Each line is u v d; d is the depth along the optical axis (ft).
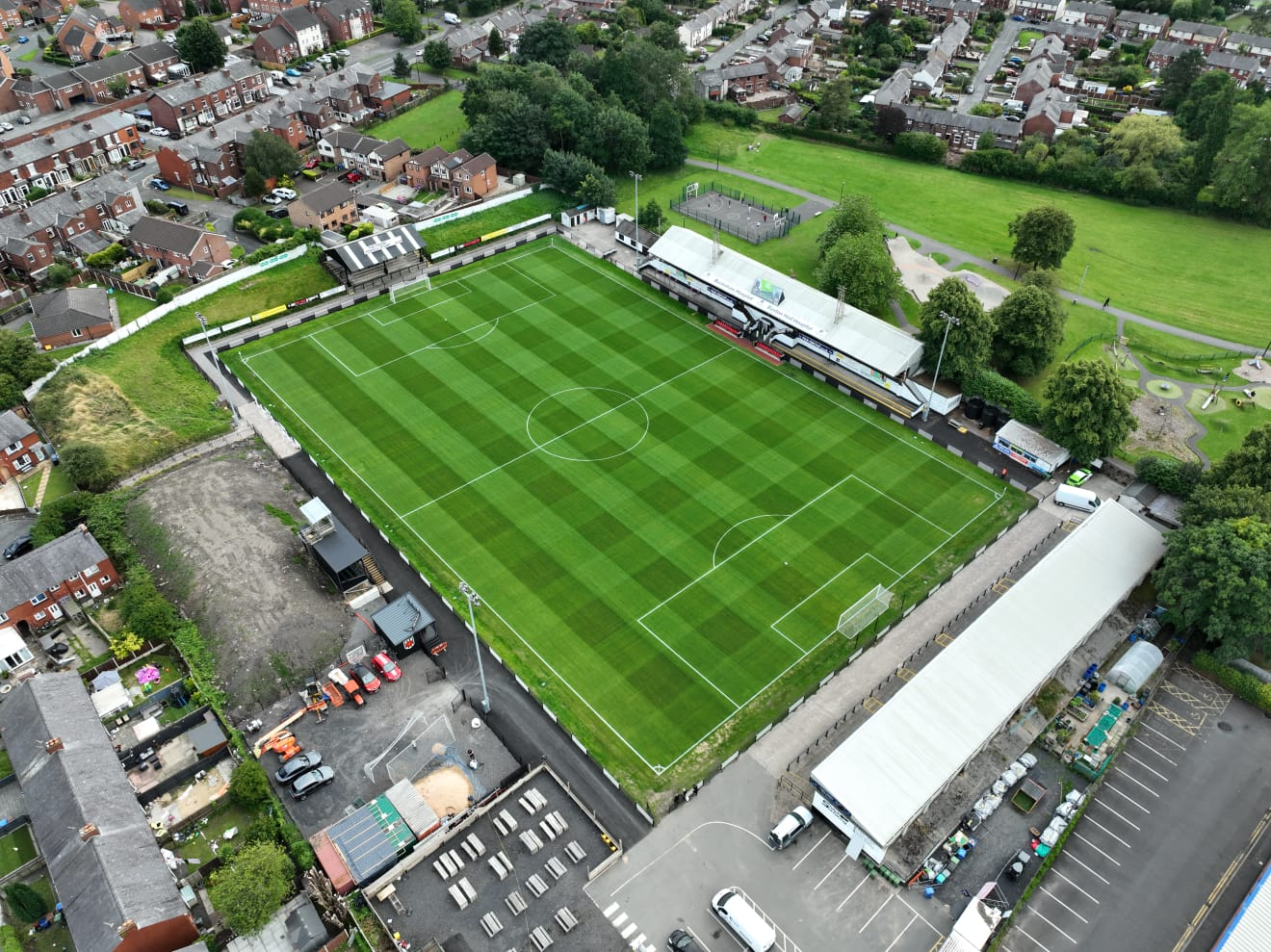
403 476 326.65
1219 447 352.69
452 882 209.97
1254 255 500.33
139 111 608.60
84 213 460.14
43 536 289.74
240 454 334.24
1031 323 372.38
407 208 512.63
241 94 631.97
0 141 546.67
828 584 287.48
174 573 280.31
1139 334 422.82
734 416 358.84
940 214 535.60
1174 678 262.88
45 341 386.52
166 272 436.35
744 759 238.48
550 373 379.76
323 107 579.89
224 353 388.98
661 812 225.76
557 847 216.74
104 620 275.39
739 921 198.80
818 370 381.60
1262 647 263.49
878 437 350.64
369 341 397.80
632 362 387.96
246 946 196.44
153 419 350.23
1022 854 216.13
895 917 206.49
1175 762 240.73
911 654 266.77
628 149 549.54
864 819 209.15
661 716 247.91
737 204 537.65
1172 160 565.94
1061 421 329.11
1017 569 294.25
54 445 337.31
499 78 570.05
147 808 225.15
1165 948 202.69
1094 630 263.70
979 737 227.61
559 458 335.26
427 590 284.41
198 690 248.93
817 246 484.74
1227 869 217.77
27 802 214.90
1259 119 508.94
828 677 258.37
